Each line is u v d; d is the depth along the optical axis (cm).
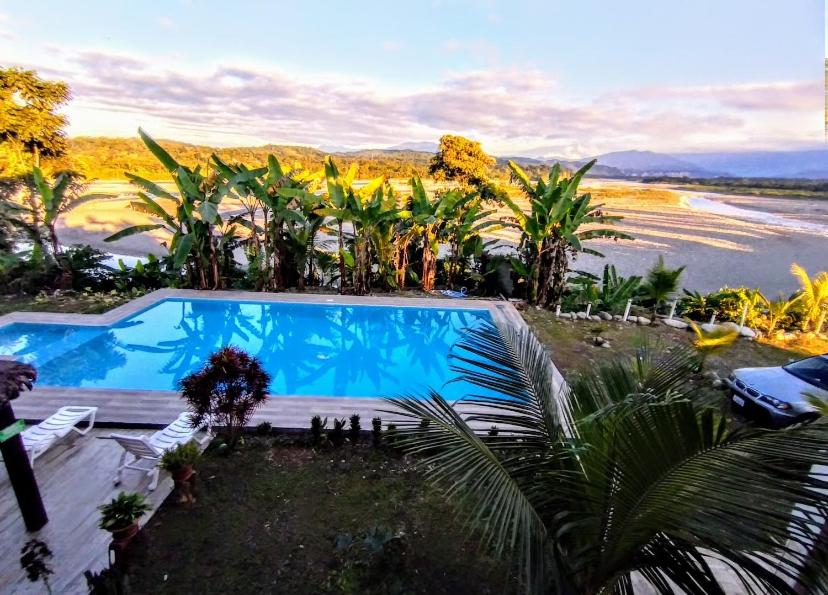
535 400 315
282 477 500
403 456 543
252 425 598
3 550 388
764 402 609
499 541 213
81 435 568
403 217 1277
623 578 255
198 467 509
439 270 1459
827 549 168
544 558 222
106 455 527
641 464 201
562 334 1010
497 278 1354
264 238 1283
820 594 167
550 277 1227
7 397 362
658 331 1041
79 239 2411
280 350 1052
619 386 288
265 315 1174
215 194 1140
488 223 1373
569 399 304
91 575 332
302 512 447
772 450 177
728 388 685
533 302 1250
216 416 526
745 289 1185
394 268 1363
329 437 570
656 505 197
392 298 1235
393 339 1145
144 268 1271
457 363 1001
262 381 530
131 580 363
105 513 376
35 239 1220
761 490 173
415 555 399
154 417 615
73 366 875
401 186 2695
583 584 253
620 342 970
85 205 2873
